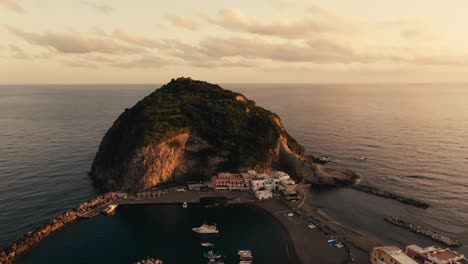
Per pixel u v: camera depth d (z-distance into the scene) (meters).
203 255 96.88
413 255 88.69
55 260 93.62
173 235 108.62
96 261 93.44
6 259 91.81
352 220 121.12
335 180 161.00
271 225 116.19
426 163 189.00
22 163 184.25
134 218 120.31
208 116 174.50
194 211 126.81
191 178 159.00
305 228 114.06
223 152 163.12
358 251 99.12
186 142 163.50
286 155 172.25
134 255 96.62
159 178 151.00
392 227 115.44
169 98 187.50
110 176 156.62
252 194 143.12
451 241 103.69
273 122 180.50
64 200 136.50
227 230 112.38
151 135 151.25
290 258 95.62
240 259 94.50
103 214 122.62
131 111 181.12
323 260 94.69
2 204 131.00
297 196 140.50
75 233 108.81
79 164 184.62
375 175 171.50
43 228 107.44
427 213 126.31
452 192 146.25
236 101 190.75
